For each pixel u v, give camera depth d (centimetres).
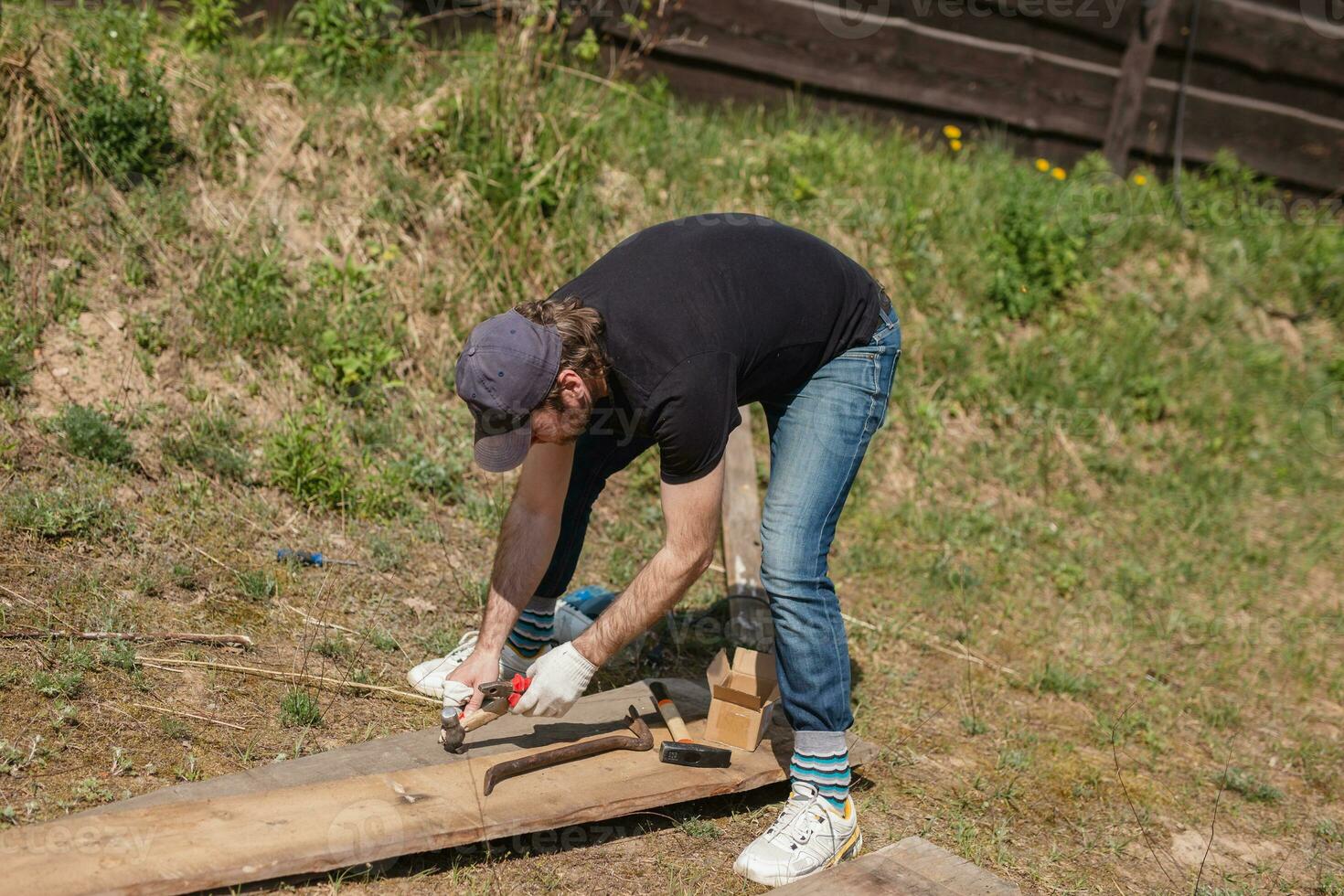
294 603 358
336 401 457
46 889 211
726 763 300
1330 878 328
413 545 410
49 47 470
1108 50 748
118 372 416
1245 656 471
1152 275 706
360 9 574
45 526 345
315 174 509
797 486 279
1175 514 573
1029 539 530
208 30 540
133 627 321
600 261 267
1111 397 617
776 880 271
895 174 661
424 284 506
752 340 255
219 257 463
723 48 670
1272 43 782
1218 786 374
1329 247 775
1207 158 797
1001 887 268
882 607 456
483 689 269
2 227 425
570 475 297
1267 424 666
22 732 271
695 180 606
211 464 403
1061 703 413
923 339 595
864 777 341
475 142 542
